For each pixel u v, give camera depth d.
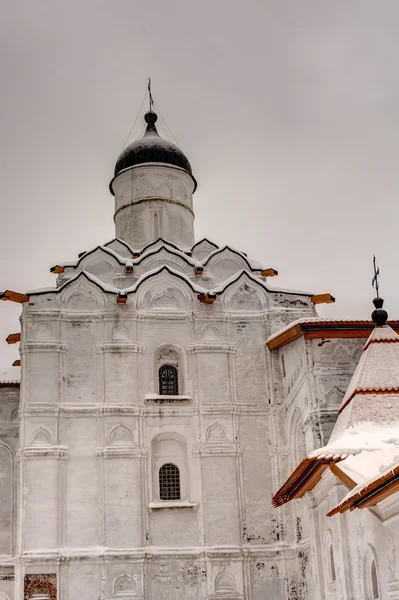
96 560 26.98
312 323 26.66
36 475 27.73
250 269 33.75
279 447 29.20
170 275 31.16
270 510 28.56
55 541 27.03
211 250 35.53
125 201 36.50
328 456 20.22
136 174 36.44
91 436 28.58
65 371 29.30
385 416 21.80
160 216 35.94
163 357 30.44
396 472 15.31
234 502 28.44
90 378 29.39
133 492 28.00
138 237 35.62
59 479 27.75
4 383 32.03
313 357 26.61
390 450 20.22
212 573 27.38
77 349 29.67
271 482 28.95
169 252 33.31
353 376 23.94
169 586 27.23
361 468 19.42
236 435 29.30
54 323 29.75
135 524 27.66
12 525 30.61
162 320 30.53
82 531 27.42
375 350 23.48
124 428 28.72
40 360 29.20
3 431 31.73
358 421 21.83
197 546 27.83
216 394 29.70
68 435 28.50
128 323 30.17
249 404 29.78
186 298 30.94
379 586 18.88
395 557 17.42
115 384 29.27
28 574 26.59
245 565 27.67
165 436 29.34
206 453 28.84
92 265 33.06
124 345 29.73
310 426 25.97
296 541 27.75
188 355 30.22
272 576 27.72
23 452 27.95
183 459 29.27
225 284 31.31
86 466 28.20
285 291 31.53
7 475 31.27
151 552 27.44
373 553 19.23
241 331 30.73
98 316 30.09
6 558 30.03
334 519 22.48
